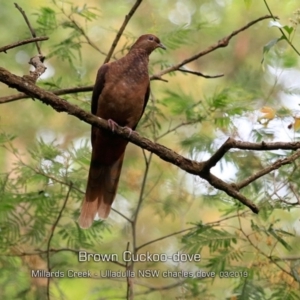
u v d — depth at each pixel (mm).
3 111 16828
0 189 10359
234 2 17609
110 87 10219
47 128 16625
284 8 17266
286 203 9781
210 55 17719
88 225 9891
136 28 16859
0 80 7645
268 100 12617
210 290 11461
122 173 13930
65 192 10609
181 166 7996
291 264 9789
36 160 10648
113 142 9742
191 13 17500
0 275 11031
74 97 11203
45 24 11156
